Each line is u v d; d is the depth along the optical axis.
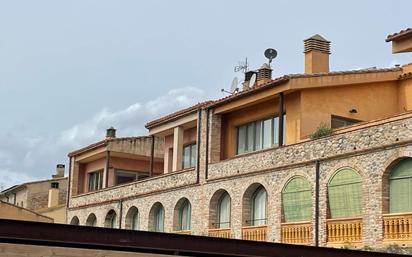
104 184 44.84
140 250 12.97
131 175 46.84
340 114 29.56
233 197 30.23
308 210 25.81
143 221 37.25
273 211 27.56
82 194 45.47
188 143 37.66
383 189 22.75
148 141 45.84
